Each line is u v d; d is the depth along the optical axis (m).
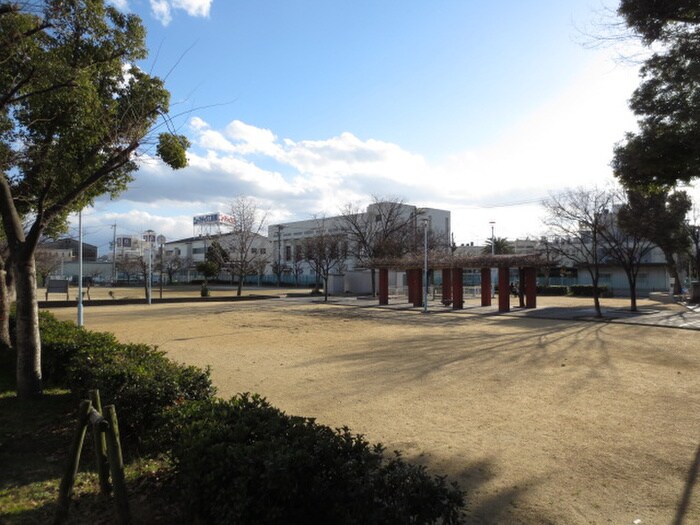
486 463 4.84
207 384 5.59
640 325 18.17
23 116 7.74
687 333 15.75
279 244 68.25
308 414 6.58
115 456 3.33
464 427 6.00
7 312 10.39
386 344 13.27
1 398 7.04
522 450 5.21
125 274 74.81
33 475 4.39
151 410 4.87
